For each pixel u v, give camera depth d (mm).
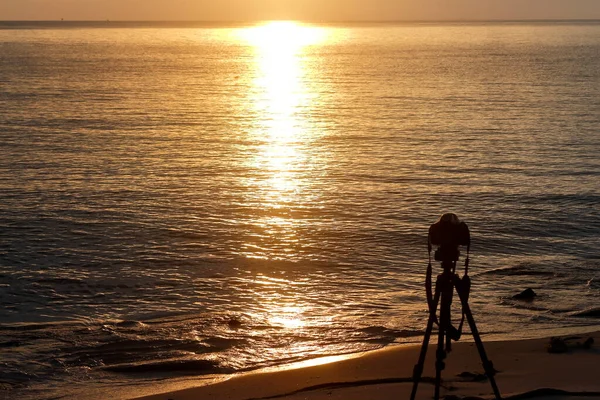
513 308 12734
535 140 34656
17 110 47438
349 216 20781
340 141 35281
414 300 13680
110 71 88125
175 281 15117
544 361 8586
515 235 18938
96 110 48531
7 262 16391
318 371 8750
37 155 30641
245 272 15750
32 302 13805
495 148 32562
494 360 8727
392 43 187250
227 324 12031
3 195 23172
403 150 32344
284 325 11945
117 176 26422
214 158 30469
